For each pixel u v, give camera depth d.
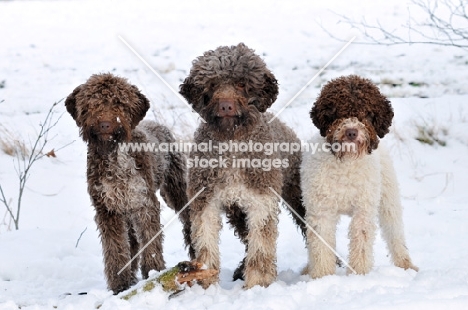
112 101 7.29
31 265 8.35
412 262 7.89
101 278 8.19
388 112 7.09
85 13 20.89
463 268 7.21
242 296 6.51
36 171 12.18
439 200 10.64
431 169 11.97
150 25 19.53
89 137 7.33
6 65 17.00
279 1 20.81
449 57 16.23
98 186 7.46
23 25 20.00
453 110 13.76
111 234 7.54
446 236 8.96
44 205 11.13
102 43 18.38
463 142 12.77
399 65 15.91
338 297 6.24
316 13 19.52
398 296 6.10
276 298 6.21
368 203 7.09
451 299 5.89
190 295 6.66
